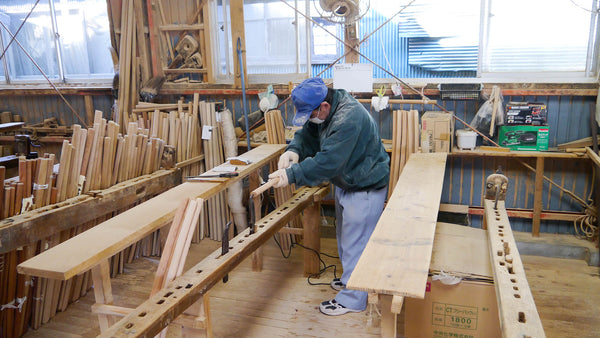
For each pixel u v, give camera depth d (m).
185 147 4.18
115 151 3.28
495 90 3.73
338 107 2.74
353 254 3.00
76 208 2.83
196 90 4.55
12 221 2.50
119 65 4.47
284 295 3.34
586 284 3.39
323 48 4.38
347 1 3.77
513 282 1.72
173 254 1.95
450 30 4.38
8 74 5.20
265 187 2.43
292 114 4.41
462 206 3.67
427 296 2.19
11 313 2.82
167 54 4.62
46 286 3.00
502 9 3.87
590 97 3.74
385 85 4.12
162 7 4.48
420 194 2.44
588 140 3.72
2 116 5.10
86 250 1.73
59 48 5.06
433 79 4.06
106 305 2.05
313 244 3.54
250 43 4.48
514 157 3.97
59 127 4.96
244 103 4.20
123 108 4.52
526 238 3.95
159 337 2.03
